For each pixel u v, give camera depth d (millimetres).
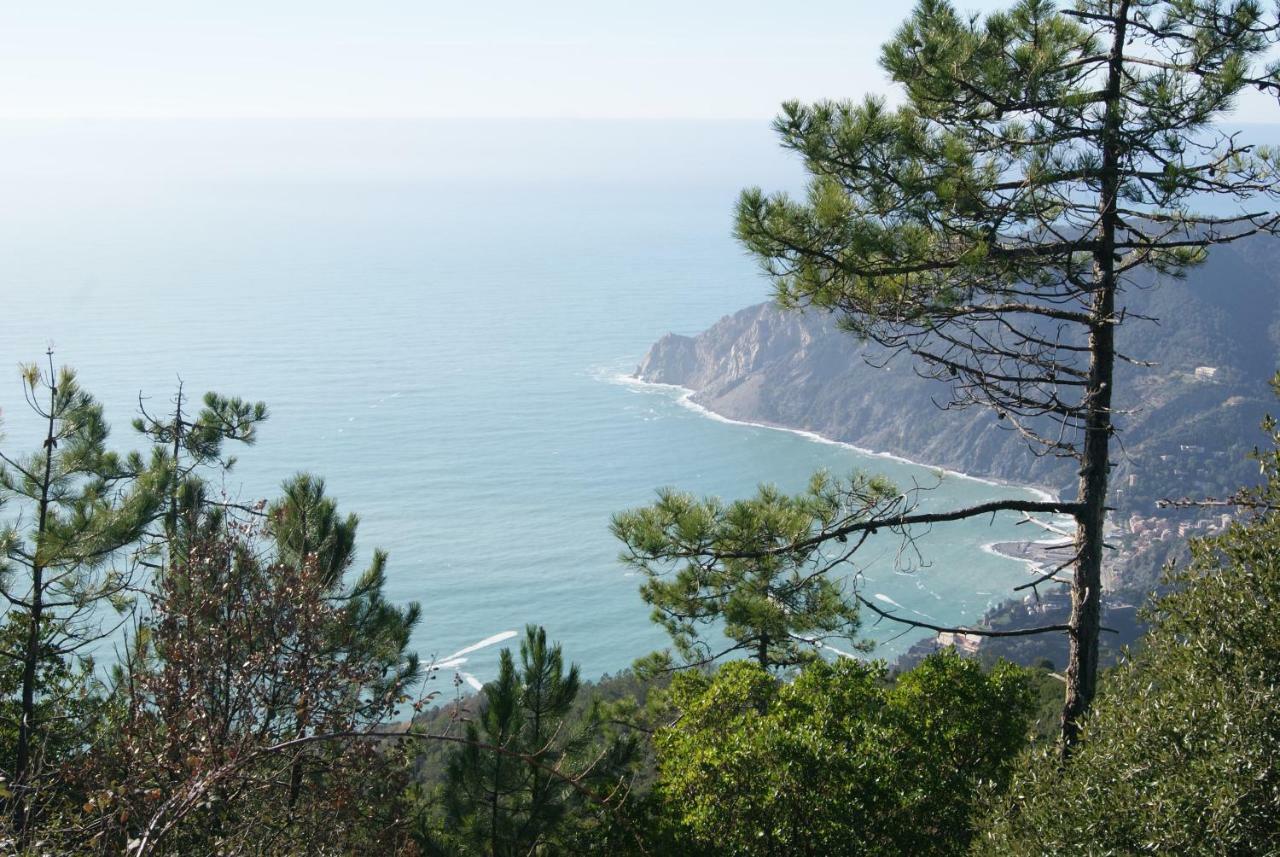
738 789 11094
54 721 11172
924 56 9891
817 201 9508
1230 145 9461
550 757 11156
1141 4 9750
